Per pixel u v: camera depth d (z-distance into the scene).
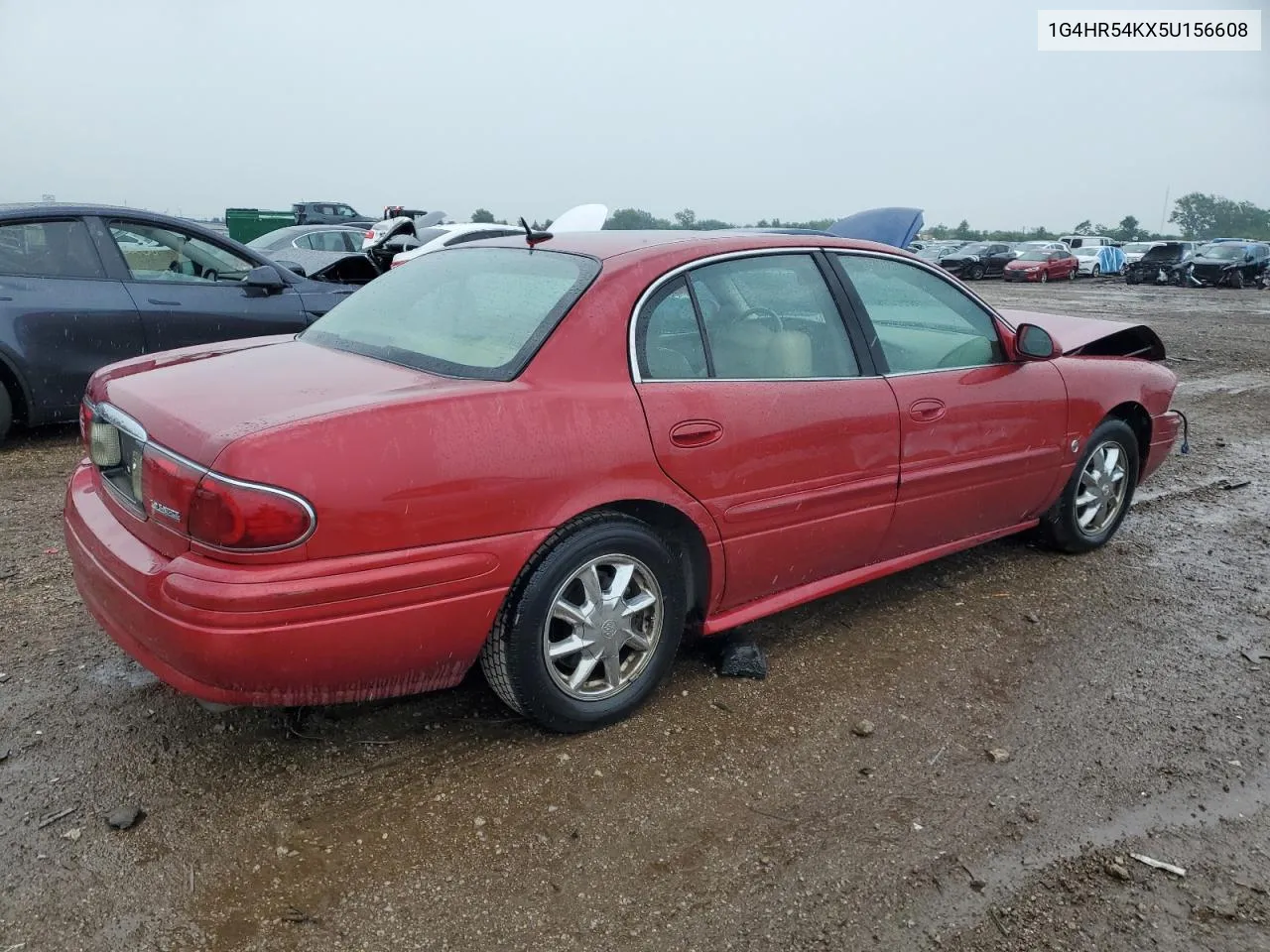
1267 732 3.21
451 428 2.55
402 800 2.67
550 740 2.98
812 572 3.54
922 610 4.07
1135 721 3.24
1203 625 4.03
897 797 2.78
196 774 2.74
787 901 2.35
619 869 2.44
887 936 2.26
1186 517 5.56
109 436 2.88
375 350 3.10
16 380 6.02
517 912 2.28
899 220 6.46
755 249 3.38
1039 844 2.61
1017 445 4.09
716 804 2.71
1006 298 24.67
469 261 3.51
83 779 2.70
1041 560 4.71
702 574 3.19
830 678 3.45
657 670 3.12
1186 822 2.73
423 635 2.58
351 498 2.39
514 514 2.65
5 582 4.00
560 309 2.89
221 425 2.42
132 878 2.34
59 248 6.12
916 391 3.65
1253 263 30.34
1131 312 20.20
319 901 2.29
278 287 6.82
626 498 2.86
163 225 6.58
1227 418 8.66
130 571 2.50
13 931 2.16
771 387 3.23
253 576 2.32
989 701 3.34
